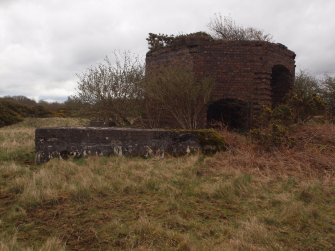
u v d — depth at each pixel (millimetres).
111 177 7254
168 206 5883
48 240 4578
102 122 14898
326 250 4668
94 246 4652
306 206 6016
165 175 7469
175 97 12914
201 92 13070
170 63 14578
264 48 13820
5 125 29172
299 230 5195
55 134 9062
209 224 5316
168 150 9414
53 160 8680
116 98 14883
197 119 13367
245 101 13719
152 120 14156
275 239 4867
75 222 5320
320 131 10461
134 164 8297
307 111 11133
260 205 6090
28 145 11375
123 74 14930
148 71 14977
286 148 9352
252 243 4723
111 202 6086
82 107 15453
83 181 6836
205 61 13633
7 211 5734
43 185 6699
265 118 11203
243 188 6777
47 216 5535
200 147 9531
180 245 4574
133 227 5016
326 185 7195
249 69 13742
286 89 15875
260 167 8383
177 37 14469
